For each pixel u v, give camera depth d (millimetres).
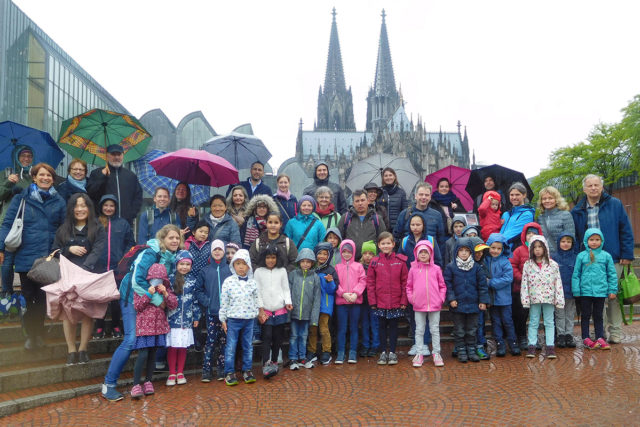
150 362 6297
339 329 7883
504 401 5480
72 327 6633
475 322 7730
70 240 6770
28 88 39594
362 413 5211
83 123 8664
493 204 9242
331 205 9039
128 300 6133
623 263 8383
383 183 10062
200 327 7465
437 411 5199
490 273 7969
